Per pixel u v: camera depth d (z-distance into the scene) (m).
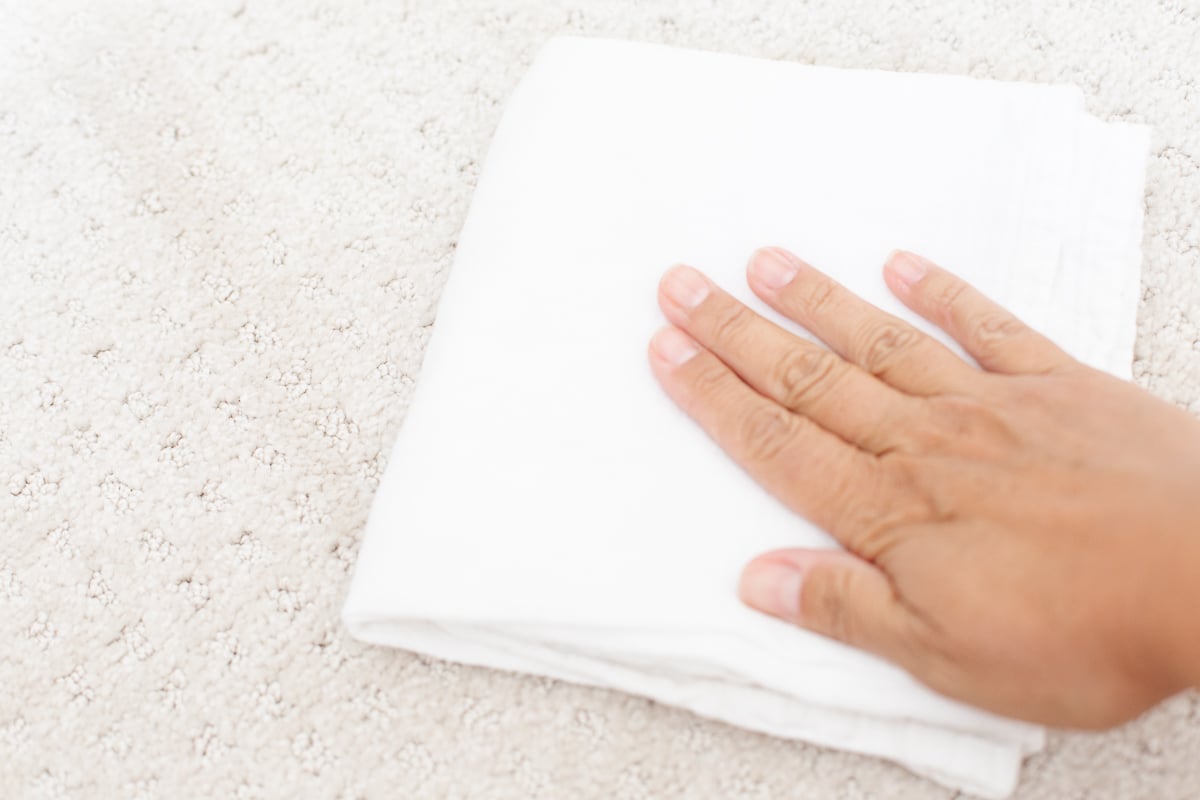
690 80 0.69
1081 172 0.69
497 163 0.69
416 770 0.67
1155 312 0.71
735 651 0.63
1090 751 0.66
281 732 0.68
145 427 0.72
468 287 0.67
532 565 0.64
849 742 0.64
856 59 0.76
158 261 0.74
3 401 0.72
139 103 0.77
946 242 0.67
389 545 0.65
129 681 0.69
